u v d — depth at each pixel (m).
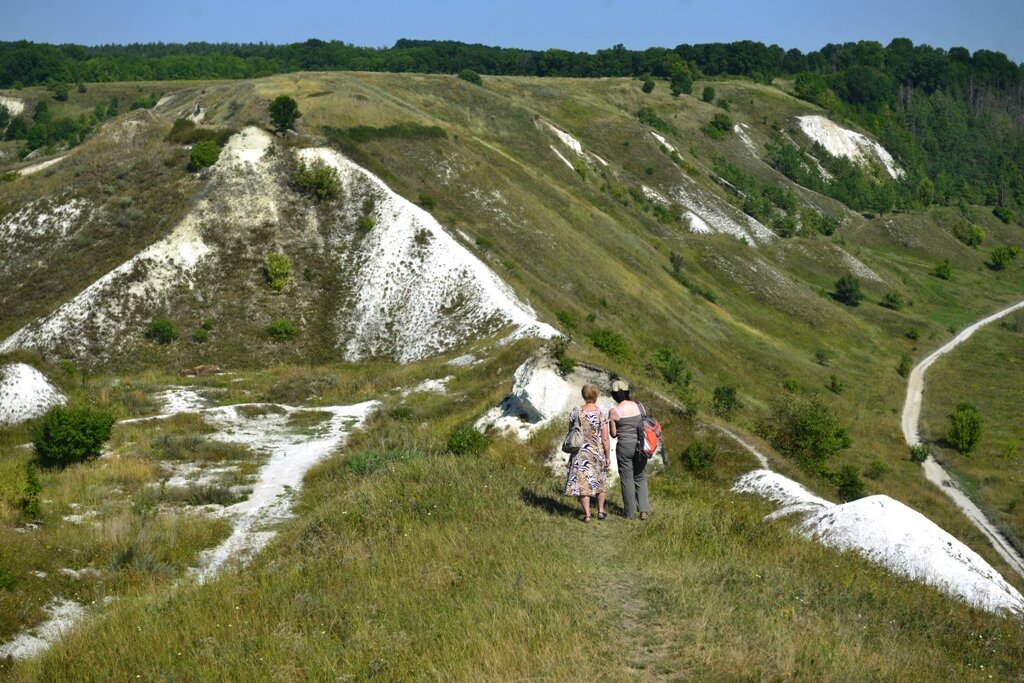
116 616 10.88
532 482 14.86
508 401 24.22
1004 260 134.38
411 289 47.56
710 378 59.50
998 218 167.38
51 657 9.68
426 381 35.72
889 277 112.00
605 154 122.19
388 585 9.84
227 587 11.12
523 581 9.21
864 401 68.19
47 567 14.19
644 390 23.28
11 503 18.02
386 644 8.12
